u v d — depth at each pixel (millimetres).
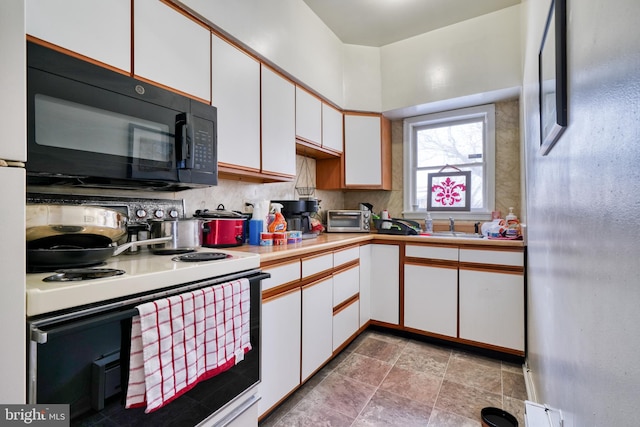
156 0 1342
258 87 1891
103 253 988
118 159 1068
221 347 1044
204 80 1545
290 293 1628
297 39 2207
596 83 553
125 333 829
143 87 1148
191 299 950
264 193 2361
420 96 2740
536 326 1533
